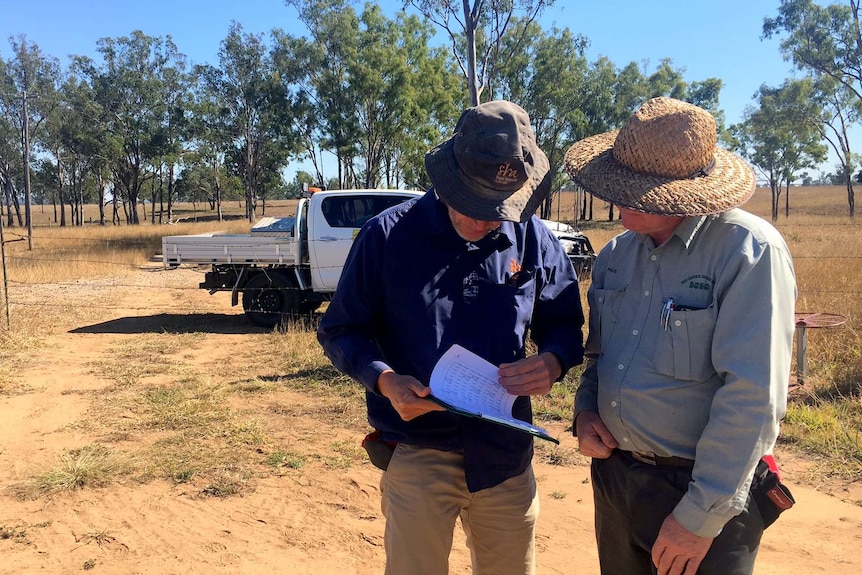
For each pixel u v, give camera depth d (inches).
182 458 184.5
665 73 1921.8
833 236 839.7
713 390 68.8
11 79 1829.5
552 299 85.2
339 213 383.2
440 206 78.4
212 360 309.3
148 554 135.9
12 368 286.4
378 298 80.3
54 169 2669.8
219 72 1940.2
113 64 2092.8
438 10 665.6
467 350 74.1
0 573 128.2
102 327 395.2
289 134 1748.3
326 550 137.9
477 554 88.0
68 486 166.2
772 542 137.8
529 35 1509.6
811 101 1614.2
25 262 713.0
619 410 74.0
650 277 72.3
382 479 86.4
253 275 397.7
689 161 68.4
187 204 4630.9
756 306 63.2
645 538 75.1
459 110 1589.6
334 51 1566.2
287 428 210.7
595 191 71.1
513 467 81.0
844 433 188.4
